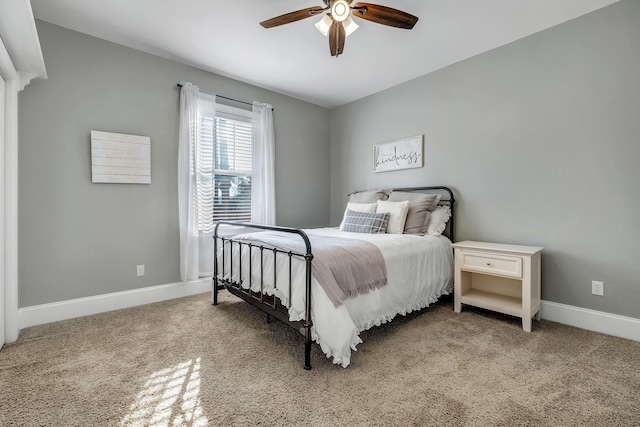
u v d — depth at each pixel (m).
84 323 2.32
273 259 2.04
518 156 2.62
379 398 1.42
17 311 2.08
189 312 2.57
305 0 2.09
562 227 2.39
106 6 2.15
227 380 1.57
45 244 2.34
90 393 1.45
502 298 2.57
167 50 2.77
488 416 1.30
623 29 2.10
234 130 3.46
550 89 2.43
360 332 2.01
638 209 2.07
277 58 2.93
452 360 1.79
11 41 1.70
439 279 2.66
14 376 1.59
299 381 1.56
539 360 1.79
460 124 3.01
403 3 2.11
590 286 2.27
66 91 2.41
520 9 2.19
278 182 3.87
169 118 2.94
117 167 2.63
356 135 4.09
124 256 2.70
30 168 2.27
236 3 2.12
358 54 2.86
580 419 1.29
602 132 2.20
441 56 2.90
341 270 1.85
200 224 3.11
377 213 3.05
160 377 1.59
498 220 2.76
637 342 2.03
